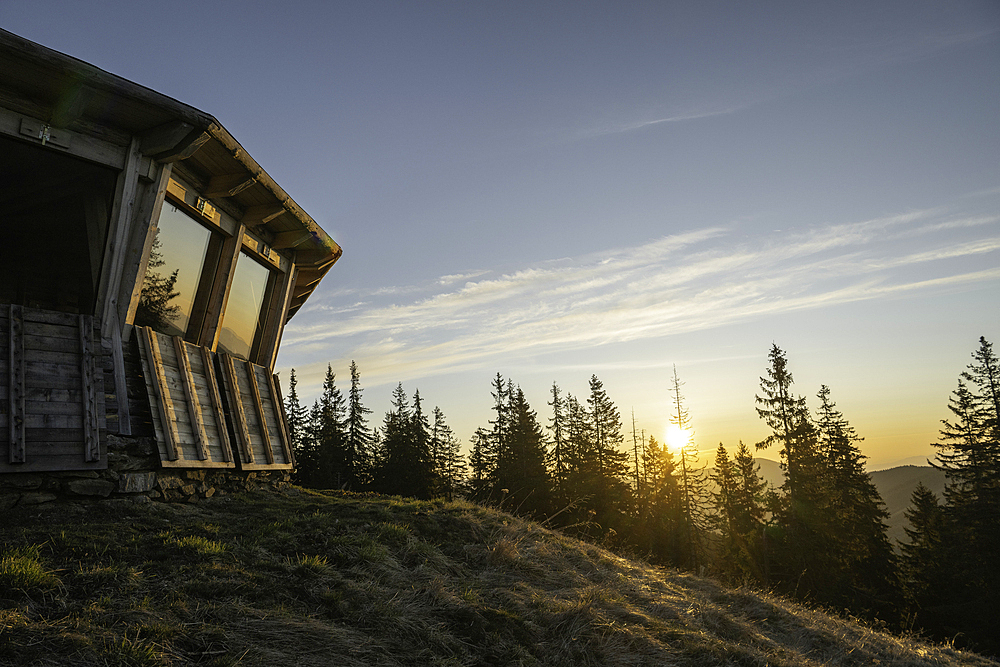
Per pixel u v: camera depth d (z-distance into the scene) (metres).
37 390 6.95
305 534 7.17
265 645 4.30
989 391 36.19
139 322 8.85
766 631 9.48
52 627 3.79
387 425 55.59
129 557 5.37
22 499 6.54
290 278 12.78
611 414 56.47
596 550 11.61
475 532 9.16
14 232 7.29
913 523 42.81
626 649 6.48
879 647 10.30
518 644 5.82
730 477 48.31
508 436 51.31
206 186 9.50
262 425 11.23
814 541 36.44
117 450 7.61
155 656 3.70
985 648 28.64
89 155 7.58
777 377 41.72
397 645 4.98
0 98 6.82
